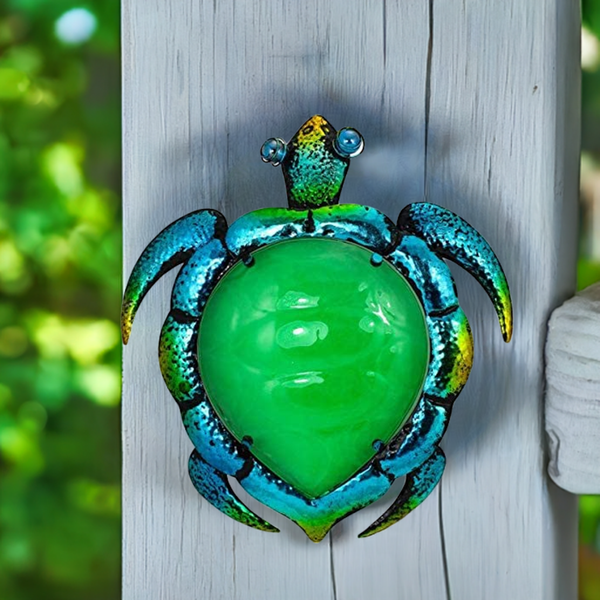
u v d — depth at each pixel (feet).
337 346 3.41
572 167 3.65
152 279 3.43
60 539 6.30
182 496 3.60
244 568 3.60
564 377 3.51
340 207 3.43
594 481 3.51
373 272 3.42
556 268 3.58
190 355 3.44
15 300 6.32
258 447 3.45
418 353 3.43
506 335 3.43
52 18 6.14
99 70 6.30
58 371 6.07
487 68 3.55
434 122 3.56
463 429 3.57
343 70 3.56
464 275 3.56
